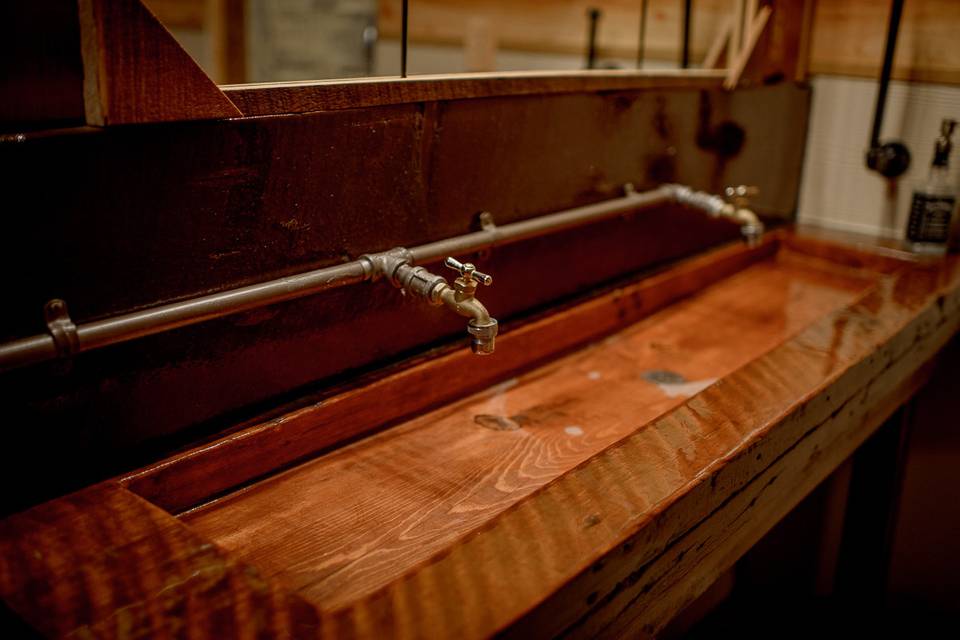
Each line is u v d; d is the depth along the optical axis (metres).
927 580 2.35
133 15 1.16
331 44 3.12
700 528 1.29
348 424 1.48
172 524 1.17
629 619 1.21
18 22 1.11
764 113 2.17
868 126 2.23
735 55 2.15
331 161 1.39
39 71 1.14
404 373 1.54
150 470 1.28
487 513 1.37
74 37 1.15
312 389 1.46
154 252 1.25
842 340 1.65
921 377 2.06
